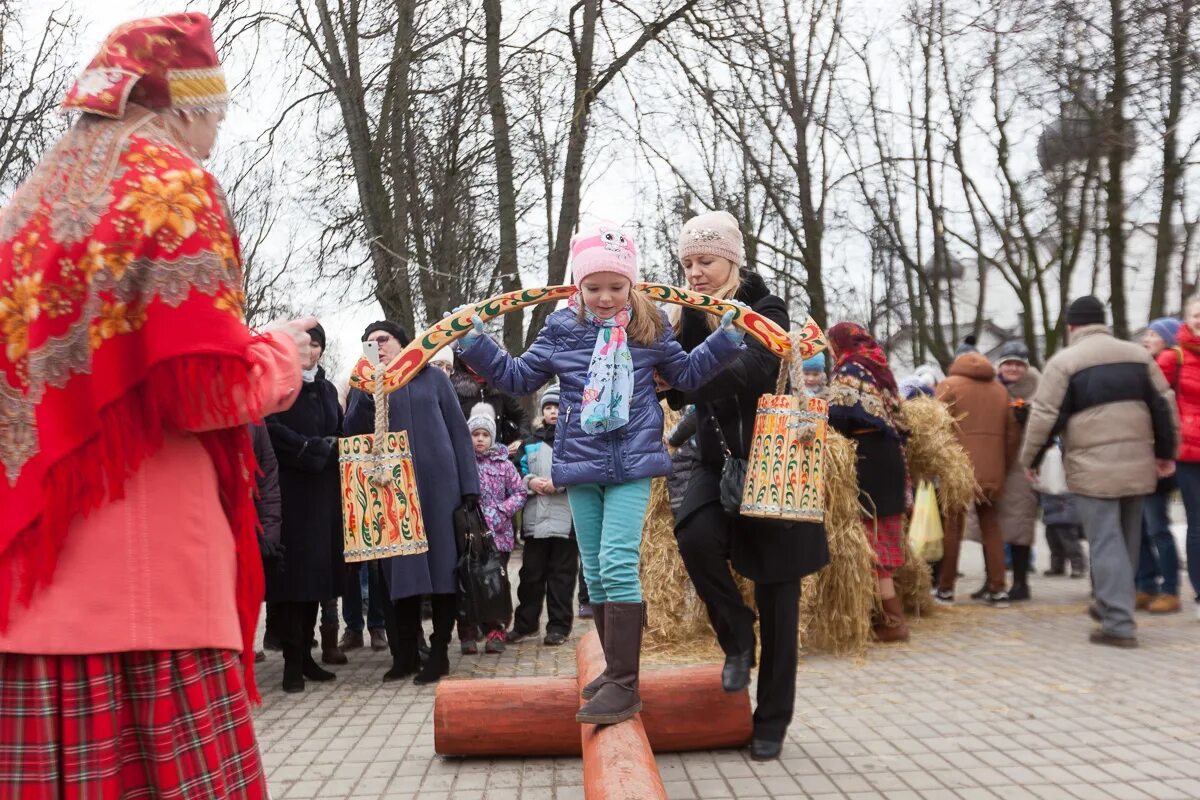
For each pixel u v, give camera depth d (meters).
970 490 7.68
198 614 1.96
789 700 3.98
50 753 1.82
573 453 3.44
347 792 3.76
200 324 1.87
